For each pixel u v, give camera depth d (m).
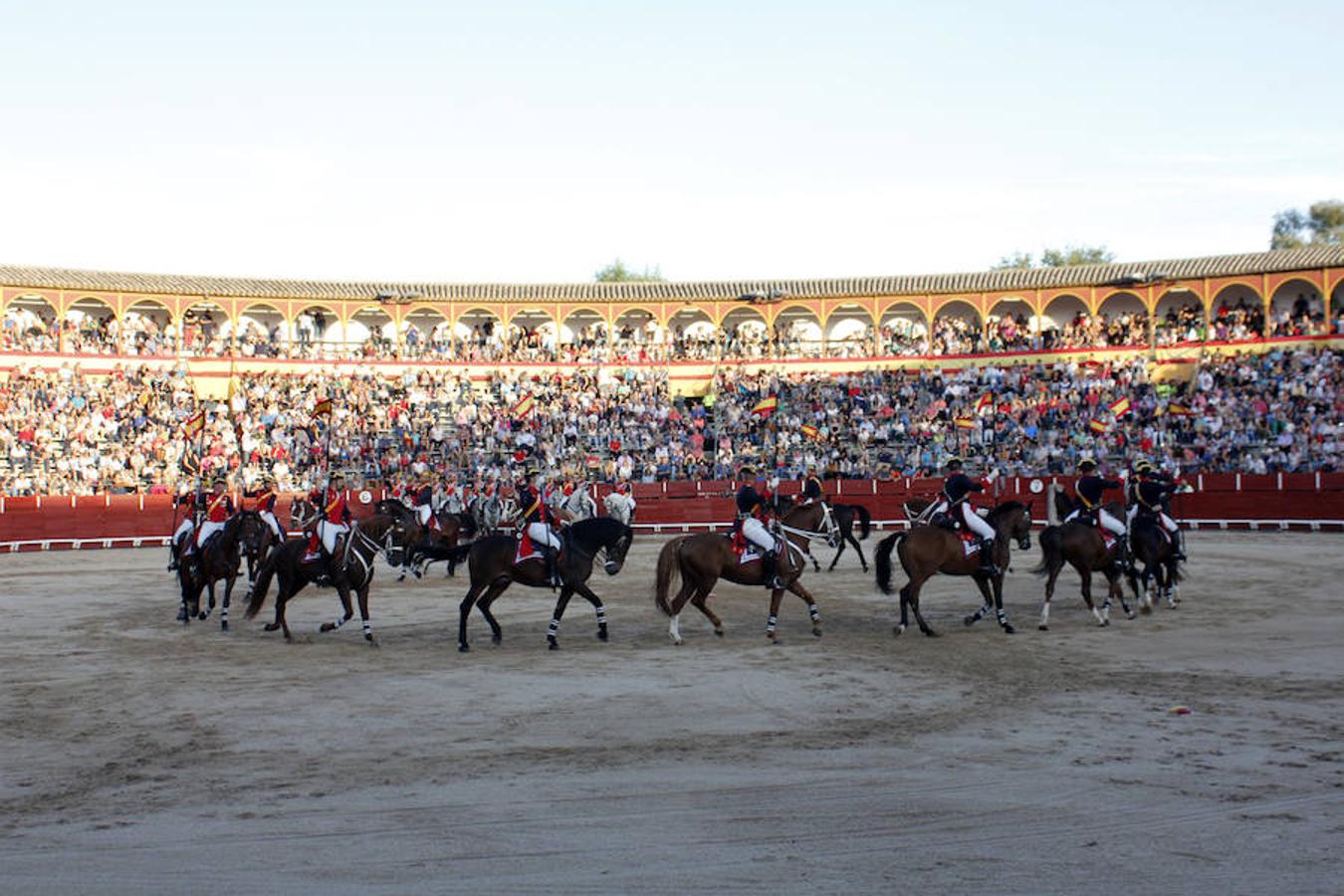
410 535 18.06
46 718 12.78
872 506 44.94
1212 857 7.95
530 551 17.06
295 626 19.91
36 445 44.53
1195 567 27.75
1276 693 13.57
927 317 54.56
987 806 9.15
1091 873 7.66
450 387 54.12
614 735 11.74
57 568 31.95
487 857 8.07
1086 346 51.84
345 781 10.09
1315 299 50.50
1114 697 13.41
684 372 55.91
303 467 47.03
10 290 49.09
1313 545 33.69
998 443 47.53
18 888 7.54
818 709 12.90
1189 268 51.72
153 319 54.16
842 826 8.69
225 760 10.89
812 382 53.41
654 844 8.31
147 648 17.55
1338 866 7.76
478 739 11.62
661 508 45.41
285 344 54.47
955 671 15.14
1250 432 43.94
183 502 21.19
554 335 58.75
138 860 8.06
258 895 7.39
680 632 18.88
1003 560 18.55
